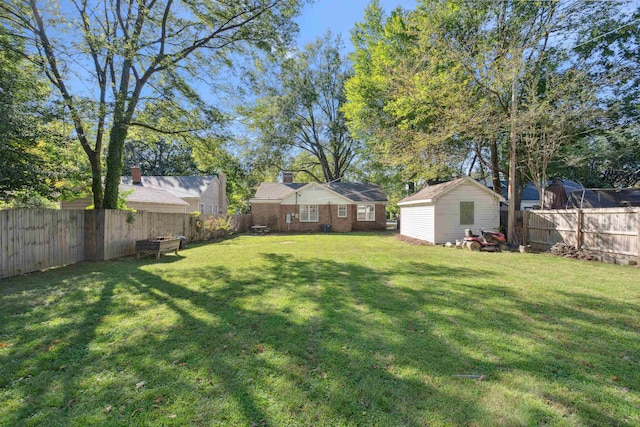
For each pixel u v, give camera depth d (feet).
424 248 40.06
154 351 10.65
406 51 54.90
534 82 40.91
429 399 7.97
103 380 8.89
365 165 103.30
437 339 11.52
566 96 37.93
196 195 80.33
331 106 105.50
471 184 45.29
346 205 80.89
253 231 75.56
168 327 12.78
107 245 30.83
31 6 27.35
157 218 41.09
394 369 9.43
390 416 7.34
